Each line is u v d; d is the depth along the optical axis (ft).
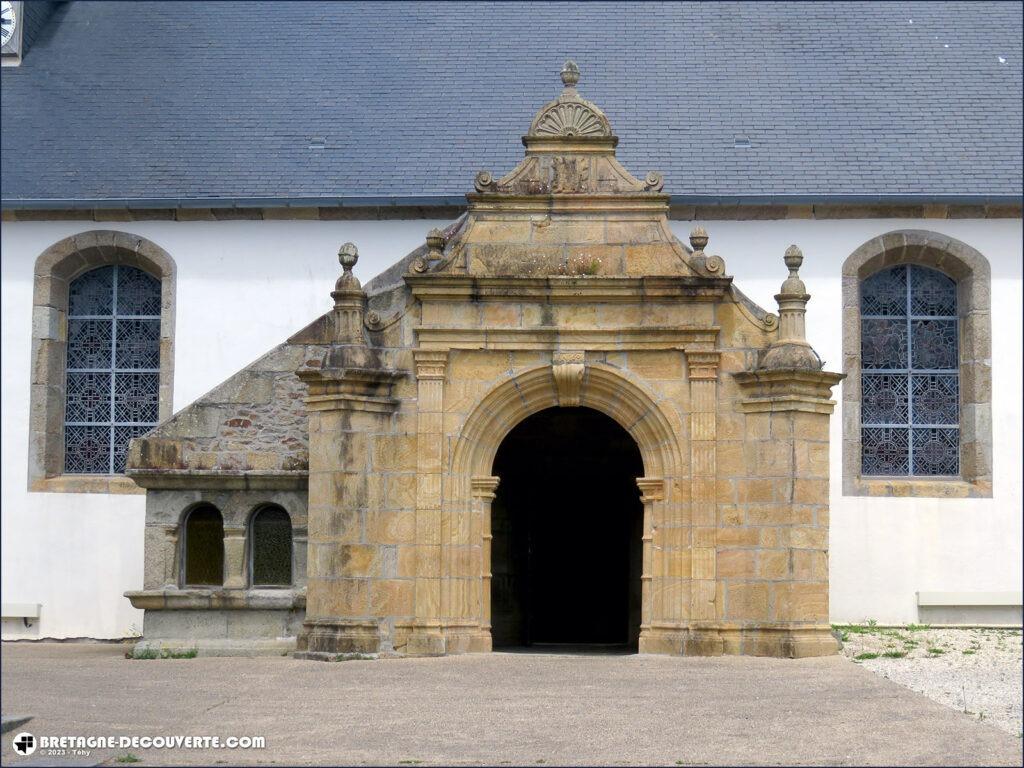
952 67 96.02
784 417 67.62
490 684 59.31
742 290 86.07
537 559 86.89
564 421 85.46
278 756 46.47
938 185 86.74
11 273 89.40
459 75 96.84
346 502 68.23
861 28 99.09
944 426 88.07
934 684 59.88
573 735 49.19
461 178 88.94
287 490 72.64
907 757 45.70
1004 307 86.38
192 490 73.10
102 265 90.68
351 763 45.47
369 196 86.94
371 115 94.17
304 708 54.39
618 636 86.69
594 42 98.68
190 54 99.50
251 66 98.37
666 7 101.24
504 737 48.98
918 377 88.28
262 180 89.30
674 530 68.54
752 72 95.86
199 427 73.41
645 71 96.02
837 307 85.97
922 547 84.84
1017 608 84.33
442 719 52.01
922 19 99.66
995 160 88.84
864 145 90.07
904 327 88.48
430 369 69.26
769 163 88.63
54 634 86.89
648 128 91.30
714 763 45.19
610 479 86.43
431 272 69.31
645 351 69.10
